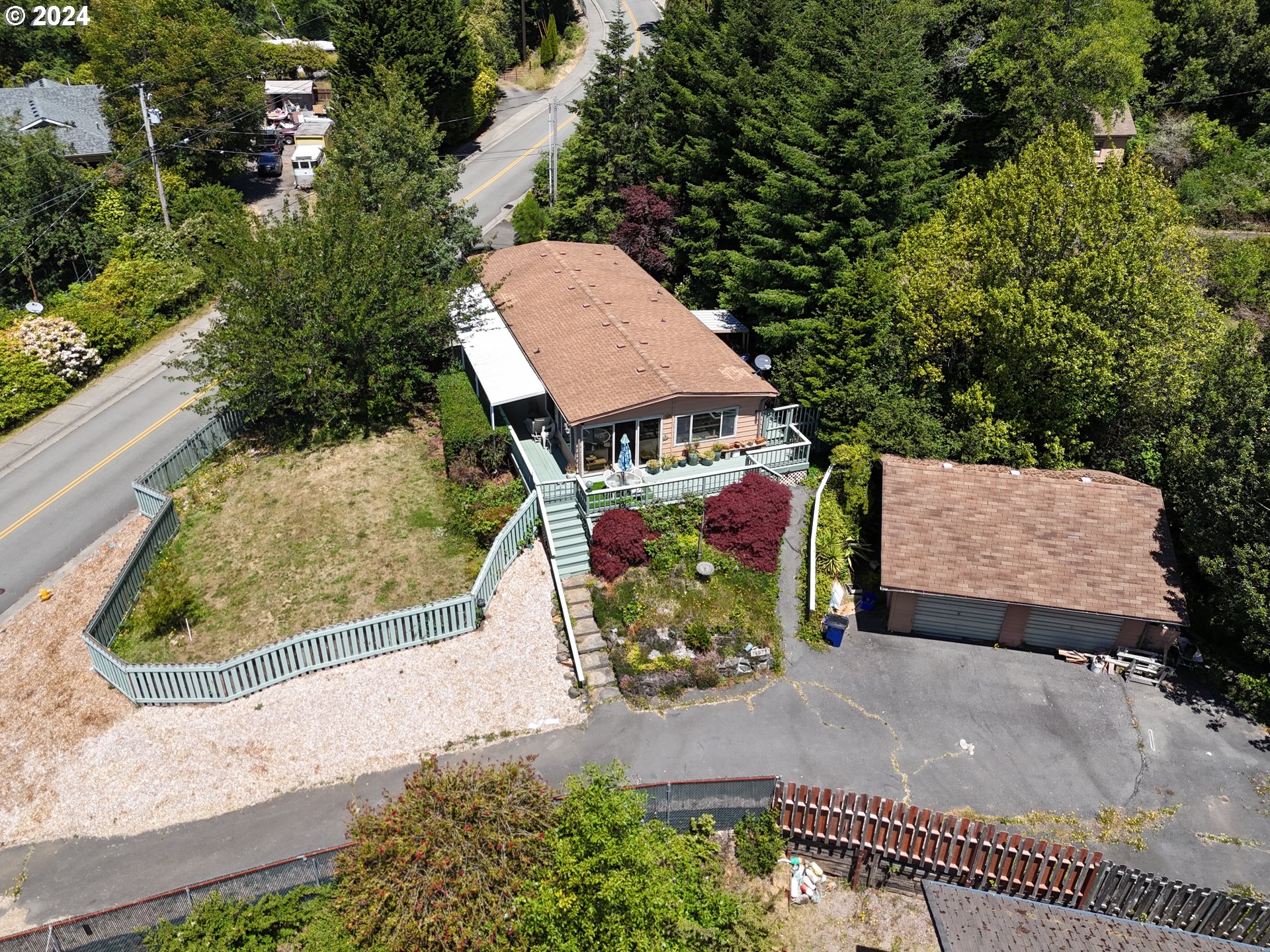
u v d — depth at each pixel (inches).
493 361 1258.0
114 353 1628.9
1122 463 1139.3
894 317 1235.2
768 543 1069.1
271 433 1268.5
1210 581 979.3
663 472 1148.5
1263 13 2324.1
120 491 1241.4
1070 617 976.9
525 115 2856.8
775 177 1295.5
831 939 719.1
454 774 690.8
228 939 645.9
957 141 1696.6
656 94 1784.0
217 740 849.5
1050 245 1107.3
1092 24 1611.7
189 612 977.5
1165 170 1973.4
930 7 1588.3
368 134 1593.3
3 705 894.4
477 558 1055.0
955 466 1069.1
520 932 614.5
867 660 978.1
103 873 732.0
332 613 973.8
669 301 1424.7
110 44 2066.9
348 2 2313.0
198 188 2151.8
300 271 1194.0
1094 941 592.7
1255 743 887.1
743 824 773.3
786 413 1273.4
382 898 613.0
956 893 632.4
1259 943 670.5
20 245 1726.1
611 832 636.7
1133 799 821.9
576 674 928.9
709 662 940.6
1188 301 1088.2
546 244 1612.9
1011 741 879.7
